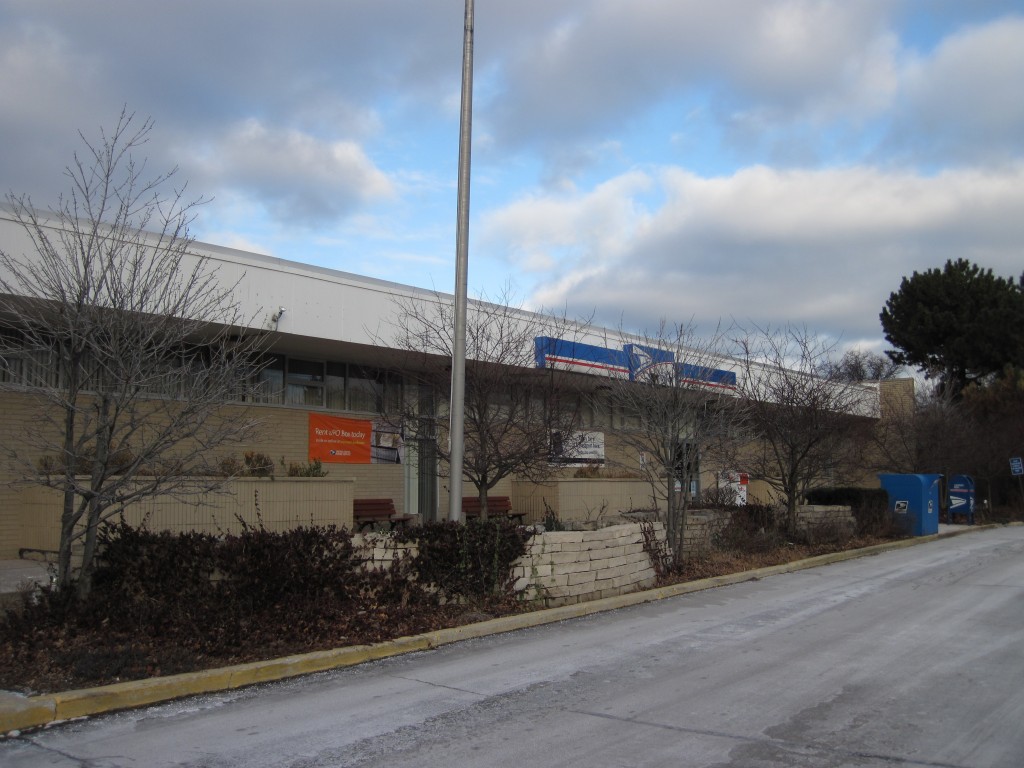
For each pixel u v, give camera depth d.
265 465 15.12
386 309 17.05
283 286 15.48
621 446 21.38
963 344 43.94
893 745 6.00
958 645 9.42
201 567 9.33
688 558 15.60
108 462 9.18
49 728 6.42
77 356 8.61
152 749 5.94
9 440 12.64
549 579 11.56
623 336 20.78
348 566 10.00
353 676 8.09
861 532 21.69
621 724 6.51
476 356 14.15
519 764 5.62
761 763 5.62
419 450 17.00
